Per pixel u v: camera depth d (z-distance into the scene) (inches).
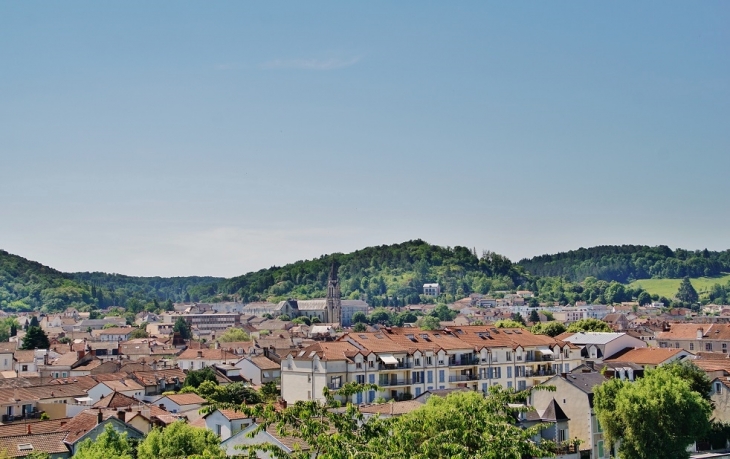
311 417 2476.6
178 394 7367.1
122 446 4259.4
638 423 5167.3
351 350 7273.6
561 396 5979.3
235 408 2463.1
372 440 2331.4
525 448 2439.7
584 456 5625.0
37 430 5147.6
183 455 4104.3
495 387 2797.7
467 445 2458.2
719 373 6791.3
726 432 6038.4
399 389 7253.9
